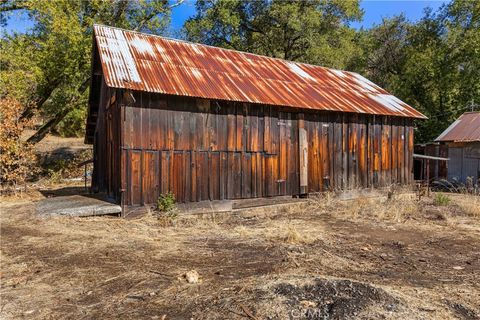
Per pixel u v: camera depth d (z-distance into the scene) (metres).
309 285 3.93
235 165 9.82
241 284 4.17
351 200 11.57
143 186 8.49
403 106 13.80
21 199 11.98
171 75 9.40
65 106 18.11
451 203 11.51
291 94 11.04
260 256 5.53
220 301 3.70
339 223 8.41
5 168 13.51
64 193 13.47
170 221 8.15
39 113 17.88
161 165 8.73
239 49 28.80
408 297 3.84
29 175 17.66
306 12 25.42
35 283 4.39
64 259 5.36
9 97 13.63
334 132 11.75
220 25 27.70
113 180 9.54
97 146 13.28
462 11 23.14
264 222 8.42
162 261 5.28
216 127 9.53
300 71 13.64
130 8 19.64
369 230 7.69
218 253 5.71
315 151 11.32
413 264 5.34
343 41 26.92
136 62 9.36
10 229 7.23
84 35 17.27
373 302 3.54
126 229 7.36
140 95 8.49
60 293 4.07
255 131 10.15
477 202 11.10
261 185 10.24
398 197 12.21
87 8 18.36
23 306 3.72
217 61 11.51
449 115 23.53
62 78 17.95
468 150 16.62
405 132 13.73
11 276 4.63
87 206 8.53
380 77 29.05
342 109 11.34
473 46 21.56
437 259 5.64
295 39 26.69
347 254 5.77
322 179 11.48
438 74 23.27
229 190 9.70
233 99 9.36
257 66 12.44
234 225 8.16
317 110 10.99
